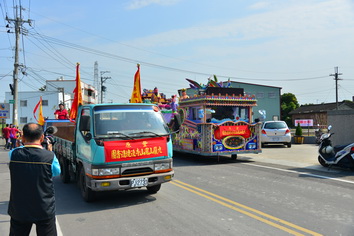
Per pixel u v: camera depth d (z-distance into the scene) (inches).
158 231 187.5
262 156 541.6
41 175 134.0
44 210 132.9
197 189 294.5
